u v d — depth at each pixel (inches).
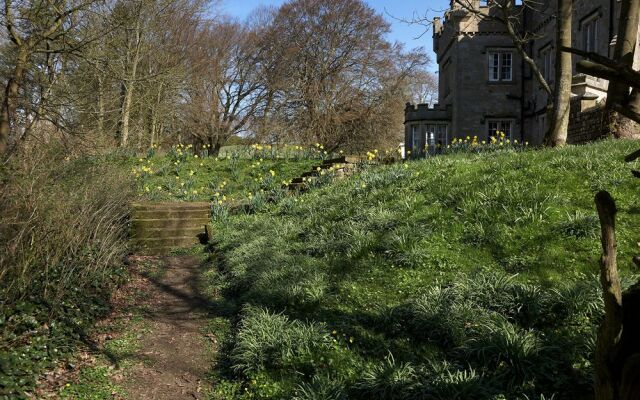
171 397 181.0
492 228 264.2
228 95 1347.2
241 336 205.6
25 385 178.1
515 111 1002.1
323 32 1330.0
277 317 215.2
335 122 1279.5
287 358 187.6
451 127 1046.4
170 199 548.4
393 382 159.6
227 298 285.4
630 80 85.0
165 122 1183.6
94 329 241.4
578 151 352.5
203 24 1113.4
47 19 454.3
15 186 259.4
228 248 378.6
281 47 1357.0
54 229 268.5
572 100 592.7
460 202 301.4
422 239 271.6
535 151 394.3
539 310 188.4
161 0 664.4
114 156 658.2
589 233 240.7
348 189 423.5
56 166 339.0
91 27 492.4
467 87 1010.7
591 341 164.1
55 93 502.9
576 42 796.6
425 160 469.4
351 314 217.9
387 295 229.9
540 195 282.8
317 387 163.9
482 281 214.4
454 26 1017.5
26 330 212.2
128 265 368.2
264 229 387.9
